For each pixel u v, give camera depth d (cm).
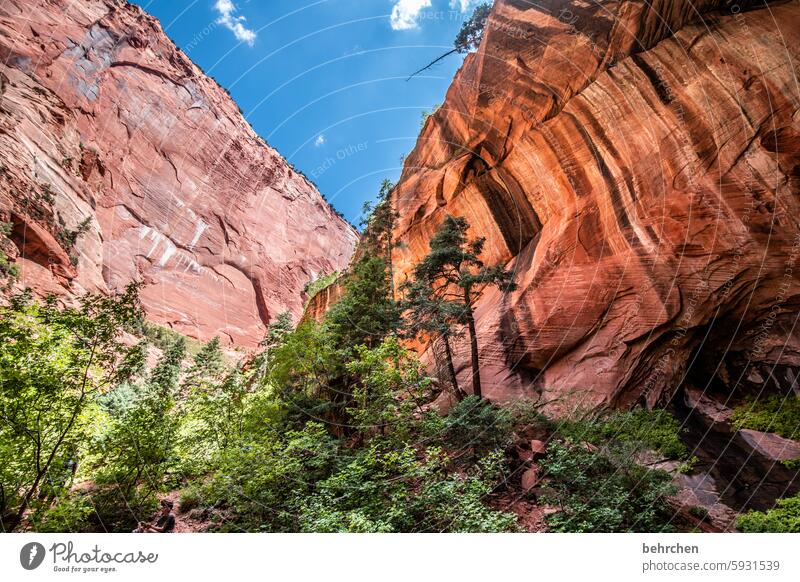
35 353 624
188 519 866
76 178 4366
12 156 3391
